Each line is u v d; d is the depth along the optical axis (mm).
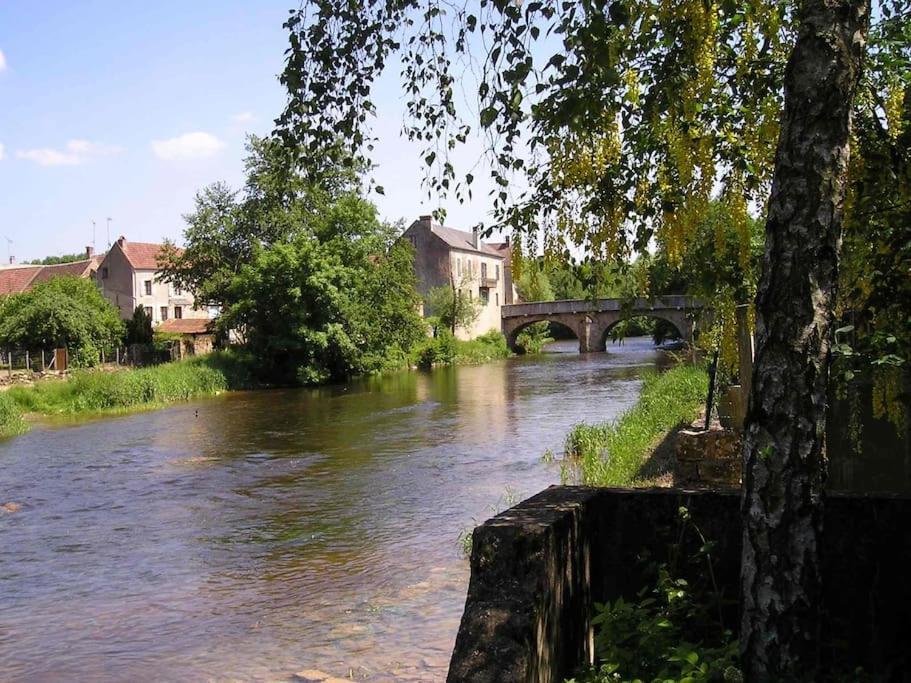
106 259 61812
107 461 16938
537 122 4332
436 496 12492
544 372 37875
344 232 39406
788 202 2941
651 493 3752
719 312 4484
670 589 3418
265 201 41031
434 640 6922
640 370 36562
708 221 4203
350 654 6742
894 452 6074
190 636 7402
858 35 2951
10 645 7375
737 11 3953
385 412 23828
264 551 10031
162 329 55469
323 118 5602
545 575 3057
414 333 42312
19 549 10562
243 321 37344
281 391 32844
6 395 24812
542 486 12695
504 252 77375
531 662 2836
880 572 3314
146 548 10438
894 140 3912
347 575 8898
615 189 4430
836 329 3986
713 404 10297
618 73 3652
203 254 42750
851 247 4102
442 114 5613
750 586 2998
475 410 23391
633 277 4770
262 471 15250
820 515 2936
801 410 2910
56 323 38688
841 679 3076
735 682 2934
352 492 13102
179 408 26875
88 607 8320
